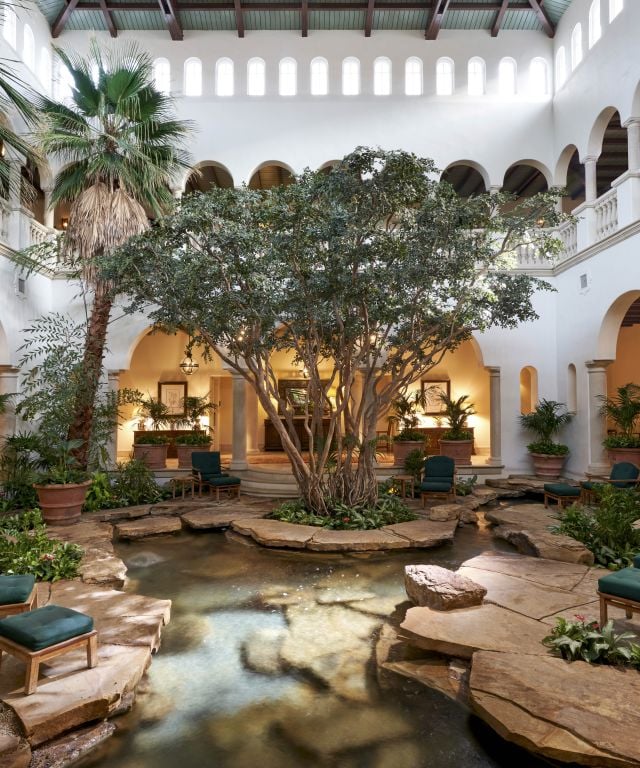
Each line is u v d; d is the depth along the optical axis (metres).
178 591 6.29
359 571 6.92
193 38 13.10
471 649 4.41
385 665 4.56
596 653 4.12
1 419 10.35
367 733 3.68
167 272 7.69
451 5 12.70
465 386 15.90
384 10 12.90
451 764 3.38
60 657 4.29
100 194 9.53
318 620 5.46
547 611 5.12
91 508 9.73
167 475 12.48
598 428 11.30
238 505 10.22
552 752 3.17
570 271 12.21
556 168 12.86
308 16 12.98
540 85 13.23
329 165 13.16
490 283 8.99
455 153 13.00
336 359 9.10
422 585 5.44
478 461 14.05
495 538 8.37
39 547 6.58
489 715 3.51
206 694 4.13
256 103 13.00
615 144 13.90
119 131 9.94
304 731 3.70
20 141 6.54
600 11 10.70
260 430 16.06
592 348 11.20
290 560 7.38
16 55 10.73
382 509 9.11
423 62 13.16
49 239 11.81
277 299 7.79
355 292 7.57
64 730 3.57
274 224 7.52
